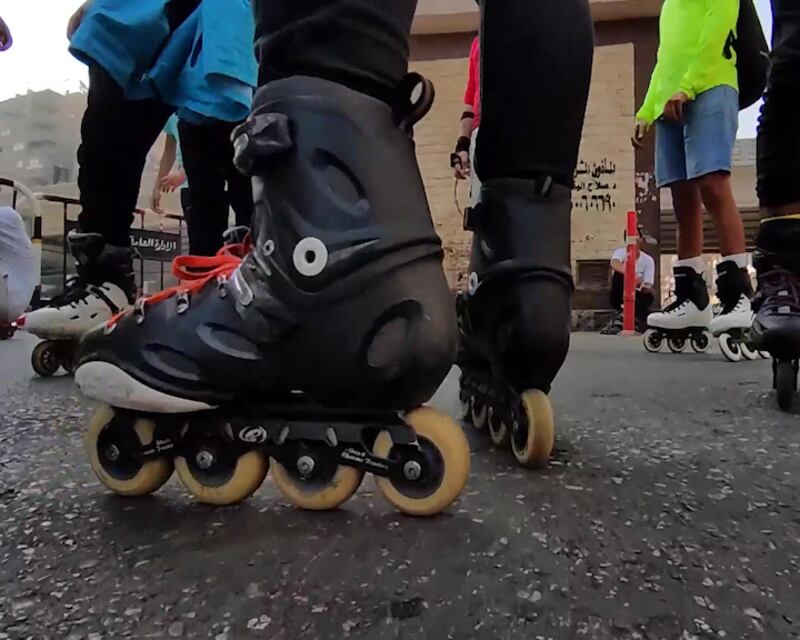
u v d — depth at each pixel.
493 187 0.72
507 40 0.69
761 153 1.11
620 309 5.04
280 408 0.53
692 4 2.17
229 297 0.53
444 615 0.36
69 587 0.40
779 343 1.03
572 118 0.71
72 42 1.23
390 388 0.50
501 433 0.76
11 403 1.11
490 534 0.48
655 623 0.36
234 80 1.24
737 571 0.43
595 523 0.51
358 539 0.47
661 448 0.78
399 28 0.53
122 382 0.54
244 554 0.44
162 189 2.61
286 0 0.51
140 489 0.56
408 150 0.54
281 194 0.51
